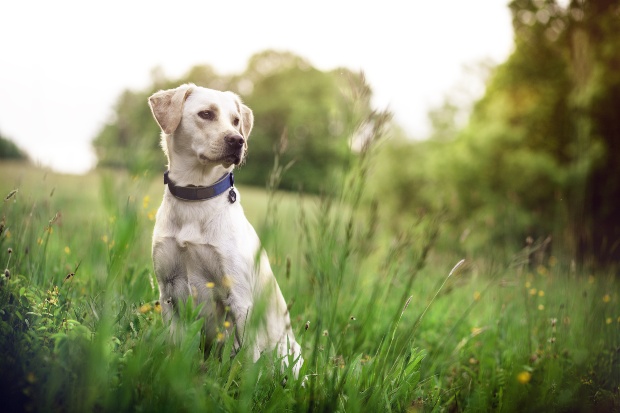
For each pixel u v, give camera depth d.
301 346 3.02
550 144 12.22
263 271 3.21
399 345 3.27
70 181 7.51
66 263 3.62
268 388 2.46
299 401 2.36
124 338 2.41
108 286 1.90
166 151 3.32
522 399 2.60
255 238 3.32
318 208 3.08
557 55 12.70
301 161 36.75
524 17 12.72
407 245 3.46
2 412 1.91
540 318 4.17
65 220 5.06
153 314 2.76
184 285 3.16
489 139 11.51
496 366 3.55
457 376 3.40
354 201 2.88
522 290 4.61
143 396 2.04
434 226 3.39
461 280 4.09
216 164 3.10
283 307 3.26
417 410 2.56
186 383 2.09
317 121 37.81
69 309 2.64
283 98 39.16
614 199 10.44
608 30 10.95
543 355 3.40
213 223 3.07
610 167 10.63
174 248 3.09
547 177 10.80
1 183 5.86
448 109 13.92
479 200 11.09
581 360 3.21
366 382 2.61
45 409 1.90
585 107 10.92
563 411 2.69
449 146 12.80
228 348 2.50
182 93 3.25
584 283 4.48
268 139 38.34
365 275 4.88
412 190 13.42
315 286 2.96
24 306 2.36
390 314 4.27
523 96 13.23
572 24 11.61
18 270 3.00
